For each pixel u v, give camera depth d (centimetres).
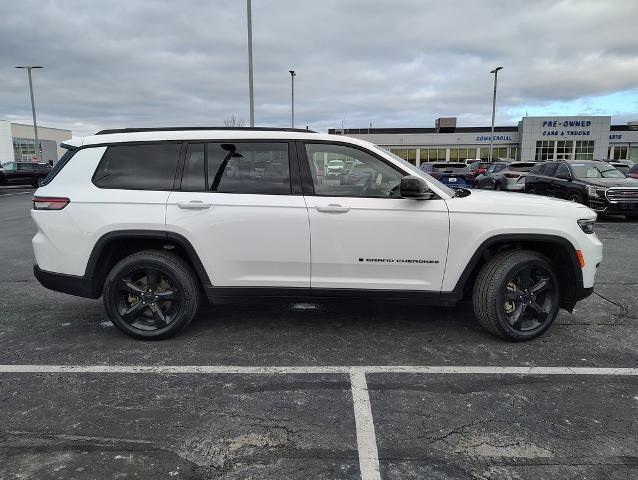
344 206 414
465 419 313
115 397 340
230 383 361
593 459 272
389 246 418
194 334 459
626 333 466
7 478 253
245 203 417
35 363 395
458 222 417
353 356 410
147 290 434
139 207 418
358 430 300
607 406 330
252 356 410
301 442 288
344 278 427
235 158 427
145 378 369
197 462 269
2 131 6184
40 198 433
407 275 426
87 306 550
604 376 375
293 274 427
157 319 437
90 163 432
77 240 423
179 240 418
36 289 624
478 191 486
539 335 442
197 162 429
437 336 455
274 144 428
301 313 519
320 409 324
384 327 478
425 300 431
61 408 324
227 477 256
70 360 401
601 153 5309
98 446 282
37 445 282
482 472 262
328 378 370
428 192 419
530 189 1576
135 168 430
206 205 415
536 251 451
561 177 1399
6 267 757
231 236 419
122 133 440
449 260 422
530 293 434
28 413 318
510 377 372
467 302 559
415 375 375
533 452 279
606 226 1230
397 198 421
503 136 5594
